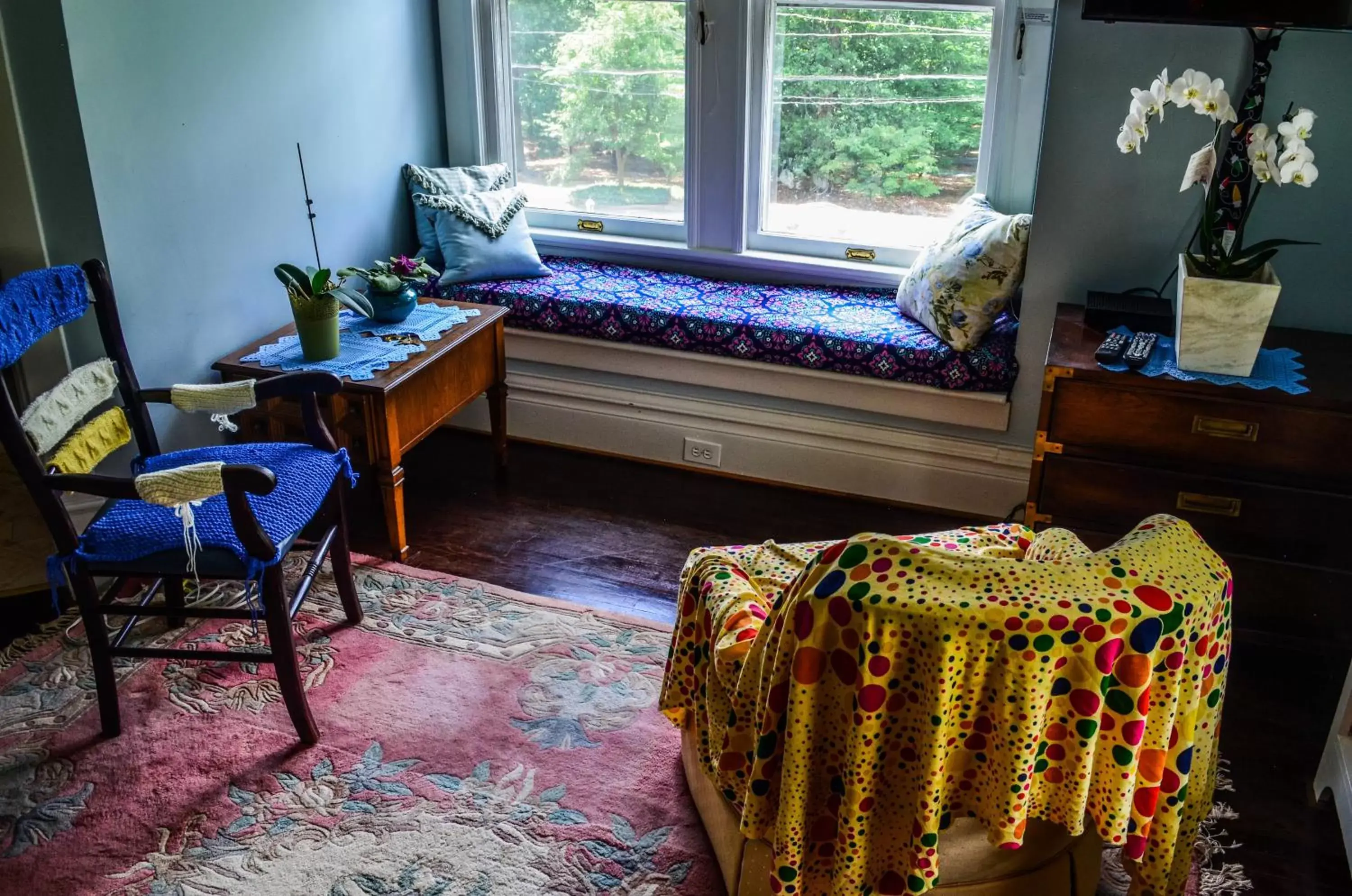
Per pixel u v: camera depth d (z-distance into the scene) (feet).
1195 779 5.24
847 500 10.30
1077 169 8.59
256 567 6.50
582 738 7.10
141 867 6.09
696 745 6.16
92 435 7.02
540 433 11.37
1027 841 5.22
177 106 8.53
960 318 9.31
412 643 8.04
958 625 4.21
